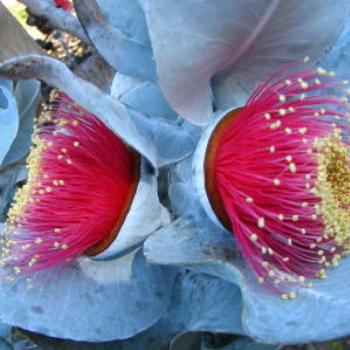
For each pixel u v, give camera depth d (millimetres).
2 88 249
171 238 204
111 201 208
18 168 277
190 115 201
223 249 205
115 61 220
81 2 212
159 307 226
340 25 201
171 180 212
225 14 183
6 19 204
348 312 187
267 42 203
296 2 189
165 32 177
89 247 218
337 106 220
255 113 208
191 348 232
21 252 223
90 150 210
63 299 224
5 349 257
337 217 202
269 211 203
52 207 215
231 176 204
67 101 214
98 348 231
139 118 206
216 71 207
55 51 331
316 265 208
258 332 187
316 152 202
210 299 225
